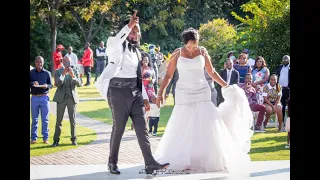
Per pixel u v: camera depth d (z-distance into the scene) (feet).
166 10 128.88
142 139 26.11
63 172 27.30
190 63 28.14
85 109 55.31
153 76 39.93
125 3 120.37
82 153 32.99
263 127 43.24
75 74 35.55
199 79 28.35
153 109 39.81
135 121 26.30
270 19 58.85
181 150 27.84
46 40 112.47
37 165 29.25
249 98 43.06
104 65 86.12
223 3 132.16
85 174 26.81
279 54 57.93
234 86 29.25
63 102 35.29
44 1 101.96
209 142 27.71
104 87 26.48
